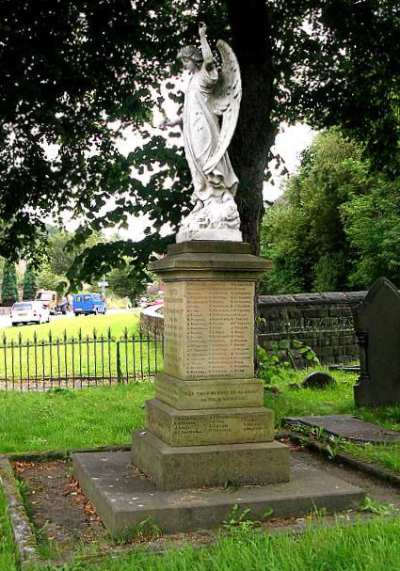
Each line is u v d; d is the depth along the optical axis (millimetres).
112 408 11617
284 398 11930
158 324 24312
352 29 13320
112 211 13039
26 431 9688
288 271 36625
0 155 13602
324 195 34156
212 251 6555
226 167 6961
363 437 8695
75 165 14180
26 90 11945
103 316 48781
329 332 18844
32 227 14219
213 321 6512
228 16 12523
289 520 5578
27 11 11547
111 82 13555
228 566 4254
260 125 11781
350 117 14703
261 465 6215
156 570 4301
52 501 6484
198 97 6984
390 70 13711
